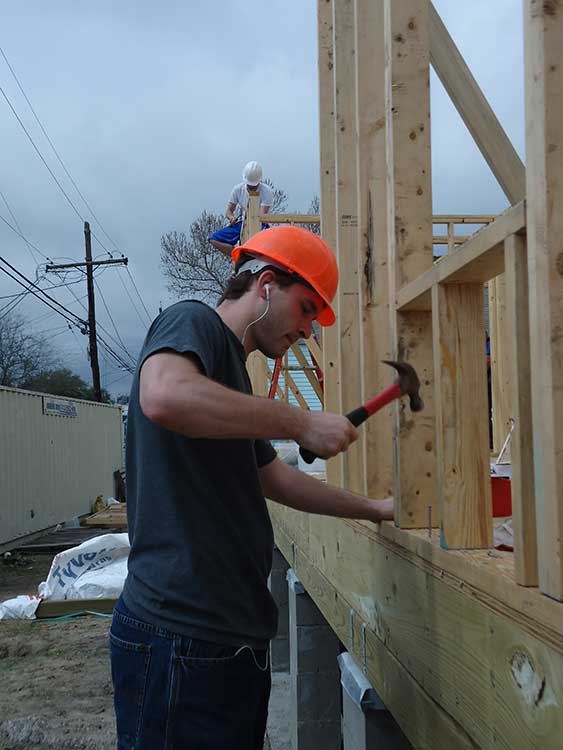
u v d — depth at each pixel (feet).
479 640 4.77
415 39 6.75
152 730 5.61
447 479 5.65
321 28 11.17
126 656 5.75
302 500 7.04
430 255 6.75
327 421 5.23
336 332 10.82
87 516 61.41
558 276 3.88
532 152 3.97
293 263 6.27
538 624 3.91
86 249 84.48
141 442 5.91
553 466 3.85
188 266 99.50
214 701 5.65
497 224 4.49
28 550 43.86
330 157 11.01
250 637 5.92
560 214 3.86
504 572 4.56
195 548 5.67
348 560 8.79
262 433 5.10
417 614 6.11
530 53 3.93
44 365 128.06
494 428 21.20
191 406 4.92
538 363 3.98
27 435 47.29
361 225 8.27
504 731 4.38
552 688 3.75
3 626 26.91
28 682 21.09
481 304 5.72
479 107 6.30
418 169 6.78
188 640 5.58
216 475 5.79
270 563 6.37
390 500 7.17
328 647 14.24
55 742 16.97
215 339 5.59
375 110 8.29
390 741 7.80
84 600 28.09
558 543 3.78
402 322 6.73
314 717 14.20
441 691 5.53
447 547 5.57
